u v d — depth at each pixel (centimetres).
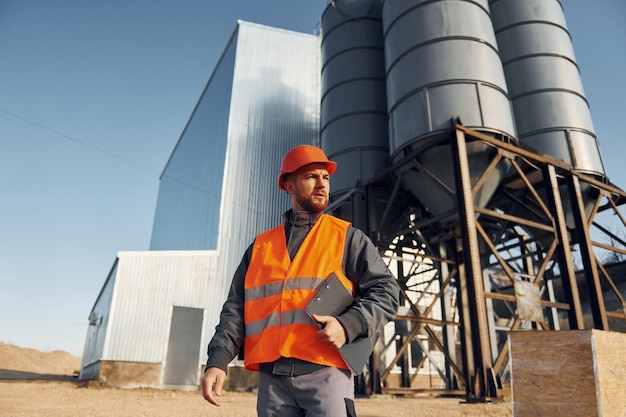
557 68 1519
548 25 1578
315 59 2612
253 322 178
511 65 1555
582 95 1520
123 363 1574
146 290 1684
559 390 349
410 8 1379
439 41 1290
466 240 1012
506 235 1727
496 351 1320
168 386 1609
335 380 156
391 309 168
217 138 2466
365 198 1480
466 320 1312
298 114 2436
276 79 2445
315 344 159
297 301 167
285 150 2323
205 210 2452
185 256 1800
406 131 1270
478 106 1209
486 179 1217
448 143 1196
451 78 1238
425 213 1526
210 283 1816
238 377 1681
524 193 1473
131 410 789
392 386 1841
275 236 197
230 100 2311
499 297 990
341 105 1652
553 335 361
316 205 191
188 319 1753
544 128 1450
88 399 1029
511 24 1596
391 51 1409
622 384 352
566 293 1155
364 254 178
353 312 157
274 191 2208
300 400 158
